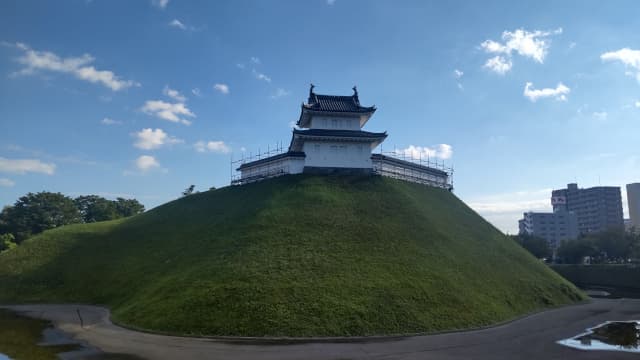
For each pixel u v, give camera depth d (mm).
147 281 45906
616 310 44250
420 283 39094
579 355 25641
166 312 34781
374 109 63281
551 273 55438
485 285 43000
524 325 35594
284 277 37812
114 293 47688
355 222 49188
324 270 39375
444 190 71875
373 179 60188
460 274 43219
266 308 33406
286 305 33906
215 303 34344
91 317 39531
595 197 186250
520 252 57750
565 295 49781
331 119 63000
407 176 68188
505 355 25703
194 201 68000
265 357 25234
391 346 28156
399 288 37656
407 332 32281
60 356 25750
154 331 32406
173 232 58531
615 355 25578
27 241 64875
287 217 49281
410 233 48969
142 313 36281
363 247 44344
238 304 33969
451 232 53344
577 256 115188
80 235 65250
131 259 54656
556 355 25672
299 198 53531
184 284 39094
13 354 26281
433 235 50000
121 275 51188
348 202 53531
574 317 39562
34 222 99688
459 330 33250
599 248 115000
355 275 38969
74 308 44844
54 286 52875
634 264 96312
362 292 36375
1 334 32594
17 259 59625
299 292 35656
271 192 57031
